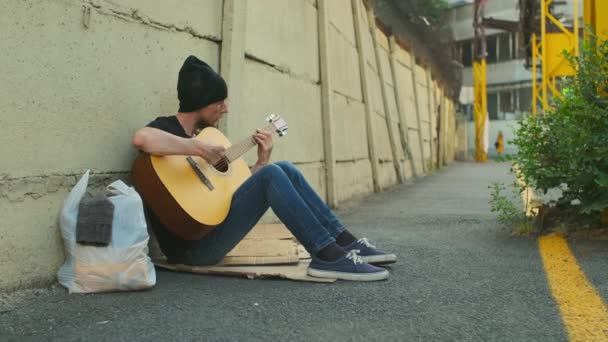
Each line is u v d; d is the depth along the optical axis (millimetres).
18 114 2549
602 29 4680
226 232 3072
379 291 2805
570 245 4148
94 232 2641
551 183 4602
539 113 4770
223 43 4344
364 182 9492
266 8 5344
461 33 37750
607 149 4160
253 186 3027
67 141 2824
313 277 3002
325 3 7223
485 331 2180
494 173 16812
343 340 2062
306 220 3000
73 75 2855
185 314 2367
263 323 2256
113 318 2299
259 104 5148
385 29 13352
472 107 38125
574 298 2682
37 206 2658
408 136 15164
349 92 8891
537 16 16453
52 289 2691
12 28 2508
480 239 4562
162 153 2830
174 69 3742
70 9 2824
